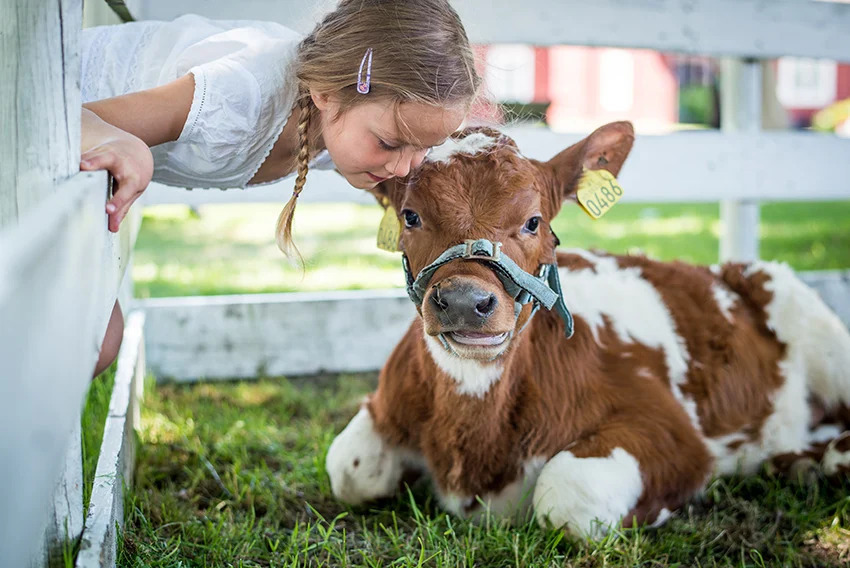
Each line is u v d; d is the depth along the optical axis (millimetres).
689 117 26719
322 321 4980
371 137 2539
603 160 3322
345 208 14203
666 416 3363
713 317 3912
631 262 4043
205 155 2740
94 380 3766
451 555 2777
